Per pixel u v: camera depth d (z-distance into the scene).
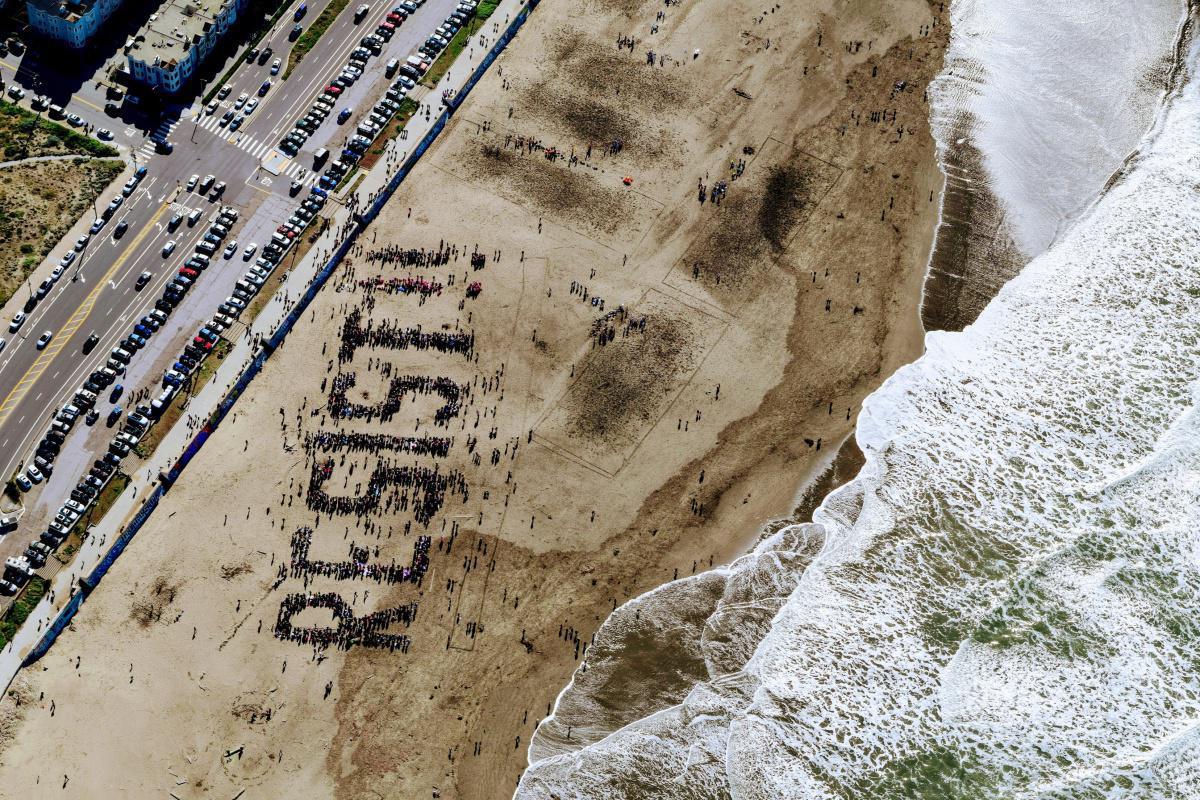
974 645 159.62
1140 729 155.00
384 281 179.25
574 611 156.88
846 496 168.50
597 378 173.50
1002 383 179.12
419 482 163.38
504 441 167.50
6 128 189.88
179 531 158.75
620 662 154.25
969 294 187.50
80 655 150.75
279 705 148.75
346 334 174.25
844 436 172.62
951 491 170.12
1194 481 172.88
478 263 182.12
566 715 150.50
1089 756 152.75
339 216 185.75
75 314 174.25
